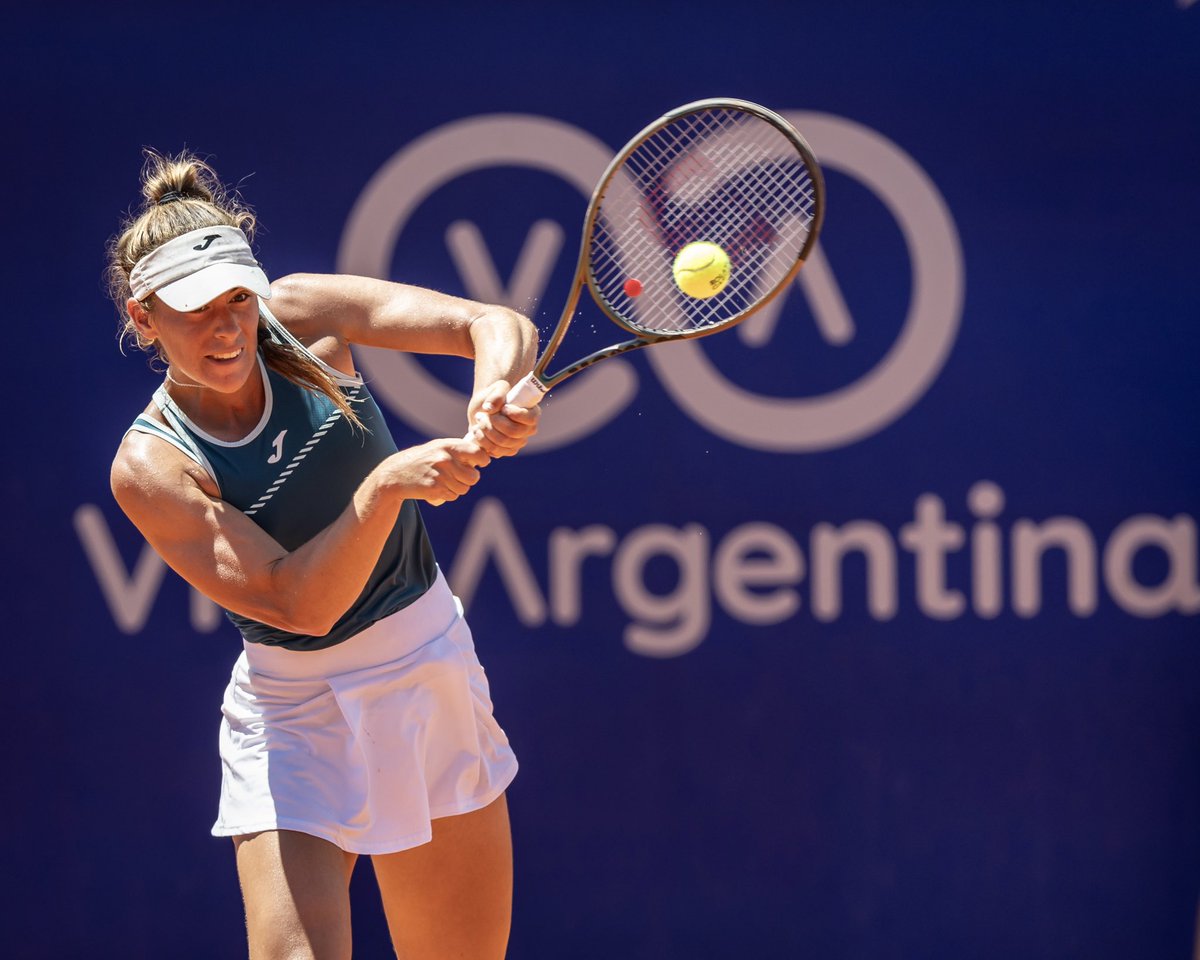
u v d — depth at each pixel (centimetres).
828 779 1484
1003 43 1484
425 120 1478
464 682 866
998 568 1488
